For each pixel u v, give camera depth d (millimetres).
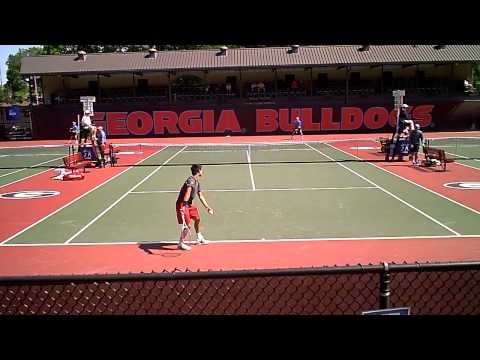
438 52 46594
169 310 5391
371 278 6383
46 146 42000
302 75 52562
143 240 11930
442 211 14391
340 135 45625
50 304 5594
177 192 18719
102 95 54031
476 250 10578
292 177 21828
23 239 12234
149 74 53625
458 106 47250
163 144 40906
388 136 43469
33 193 19062
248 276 2943
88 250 11164
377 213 14336
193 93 52312
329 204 15781
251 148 36844
